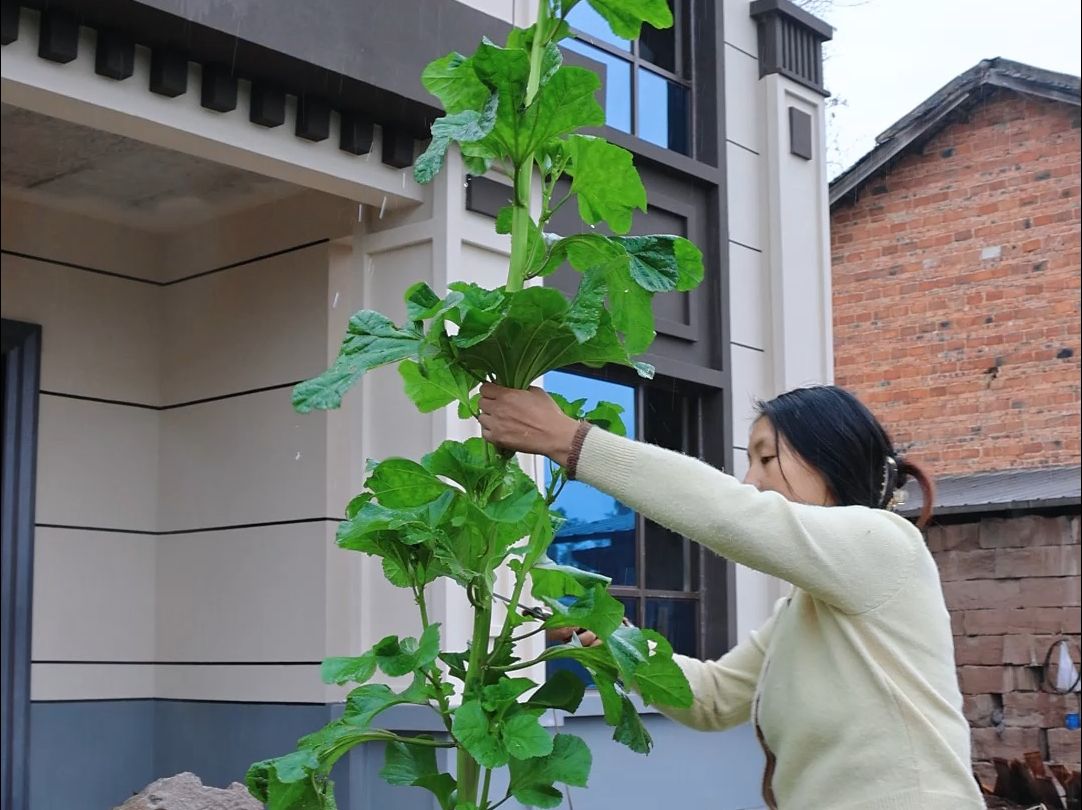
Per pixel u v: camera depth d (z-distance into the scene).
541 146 1.90
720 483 1.78
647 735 1.85
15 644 4.38
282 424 4.55
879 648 1.88
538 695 1.85
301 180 4.07
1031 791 7.00
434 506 1.74
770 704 2.01
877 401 10.09
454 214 4.21
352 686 4.27
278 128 3.90
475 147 1.90
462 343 1.67
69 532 4.61
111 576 4.72
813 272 6.34
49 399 4.60
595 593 1.74
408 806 4.07
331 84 3.82
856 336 10.27
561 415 1.75
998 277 9.63
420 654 1.73
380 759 4.18
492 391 1.77
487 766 1.63
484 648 1.80
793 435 2.13
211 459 4.75
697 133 6.02
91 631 4.64
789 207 6.24
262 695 4.47
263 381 4.63
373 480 1.85
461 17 4.17
